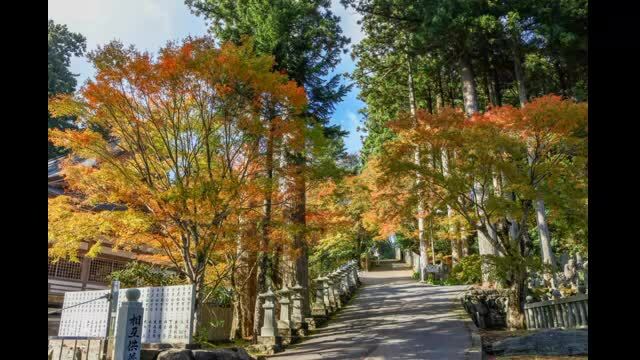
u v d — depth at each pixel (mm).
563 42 16688
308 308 14016
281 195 10477
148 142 9023
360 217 26453
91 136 8281
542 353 8211
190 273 8984
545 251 16422
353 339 10984
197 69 8141
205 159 9805
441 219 16562
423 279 26047
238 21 15719
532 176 10867
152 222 8617
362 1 19797
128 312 5820
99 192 8625
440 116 10859
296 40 14938
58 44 24641
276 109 9766
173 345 7160
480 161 11008
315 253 25906
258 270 12797
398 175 11547
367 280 29062
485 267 13344
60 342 7809
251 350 10383
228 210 8992
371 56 23781
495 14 16969
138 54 7895
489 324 12742
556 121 10172
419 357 8453
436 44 18250
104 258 14906
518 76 18062
